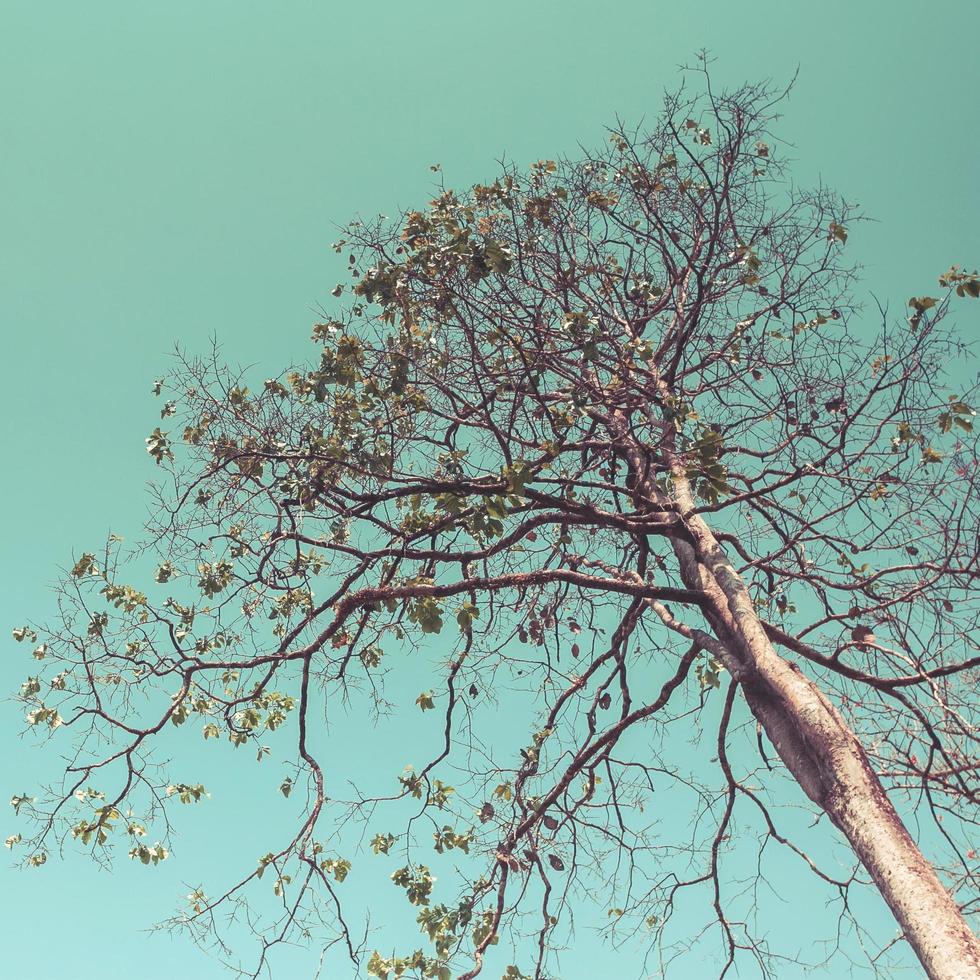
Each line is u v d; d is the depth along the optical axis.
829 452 7.11
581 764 7.43
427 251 6.91
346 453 6.91
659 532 7.71
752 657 6.45
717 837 7.68
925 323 6.33
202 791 7.59
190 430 7.44
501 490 6.68
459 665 8.09
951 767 5.68
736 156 8.02
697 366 8.41
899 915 4.77
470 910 7.29
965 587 6.16
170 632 7.61
